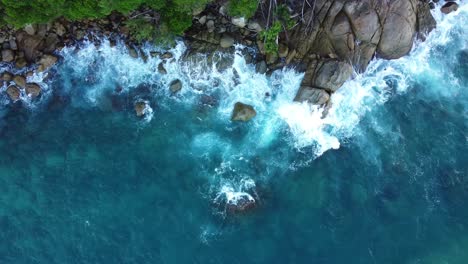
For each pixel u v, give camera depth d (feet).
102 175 98.07
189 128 103.76
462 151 104.27
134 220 94.99
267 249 93.76
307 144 103.81
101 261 90.79
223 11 100.01
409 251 94.27
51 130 101.09
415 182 101.04
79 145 100.17
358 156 103.30
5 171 97.09
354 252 94.02
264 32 97.40
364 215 97.45
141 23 95.09
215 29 102.27
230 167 100.89
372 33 100.73
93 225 93.97
